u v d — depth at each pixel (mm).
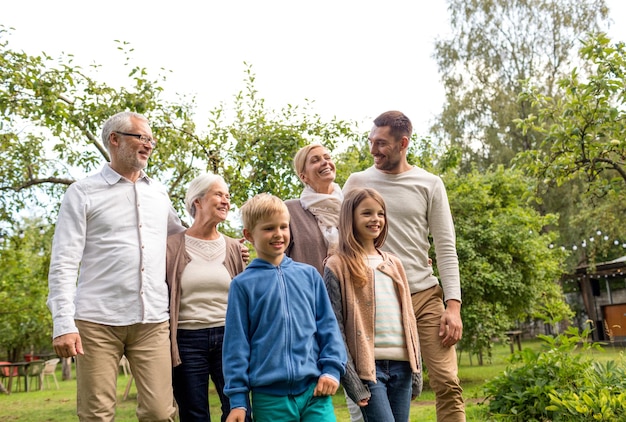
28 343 23891
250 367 2701
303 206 3557
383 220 3180
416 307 3525
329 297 3037
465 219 11328
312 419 2664
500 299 11148
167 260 3445
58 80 8570
